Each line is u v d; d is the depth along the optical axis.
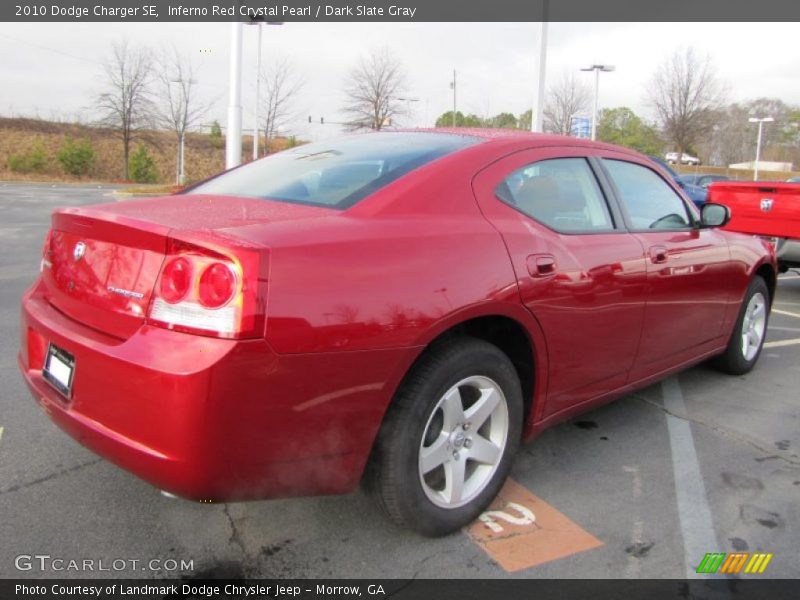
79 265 2.37
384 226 2.36
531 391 2.89
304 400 2.05
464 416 2.56
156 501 2.80
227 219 2.24
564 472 3.22
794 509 2.92
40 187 33.09
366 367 2.16
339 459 2.19
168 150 51.03
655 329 3.48
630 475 3.21
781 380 4.71
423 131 3.34
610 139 50.88
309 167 3.01
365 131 3.61
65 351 2.29
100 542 2.51
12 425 3.49
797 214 7.37
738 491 3.08
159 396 1.93
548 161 3.11
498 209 2.75
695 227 3.94
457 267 2.42
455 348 2.47
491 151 2.90
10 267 8.47
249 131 42.31
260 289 1.95
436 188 2.61
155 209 2.44
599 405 3.33
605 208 3.30
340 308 2.09
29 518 2.65
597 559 2.52
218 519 2.69
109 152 48.88
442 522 2.54
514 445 2.81
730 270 4.15
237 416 1.95
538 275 2.70
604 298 3.04
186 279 1.99
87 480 2.95
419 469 2.42
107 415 2.09
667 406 4.16
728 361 4.63
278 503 2.82
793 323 6.62
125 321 2.12
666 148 34.28
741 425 3.87
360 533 2.62
